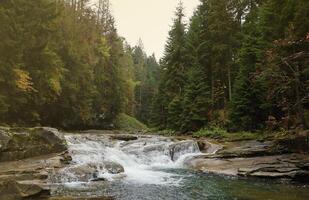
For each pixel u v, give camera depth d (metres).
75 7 54.16
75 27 48.19
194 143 27.38
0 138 18.20
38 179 15.36
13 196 12.20
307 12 22.70
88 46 51.62
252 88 31.73
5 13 27.09
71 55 43.09
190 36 49.31
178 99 44.06
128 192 14.65
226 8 42.53
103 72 57.88
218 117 38.56
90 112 52.06
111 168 19.06
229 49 41.44
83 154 21.80
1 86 27.06
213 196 14.23
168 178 18.53
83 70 46.41
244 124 32.25
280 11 26.91
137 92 93.56
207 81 43.56
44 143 20.44
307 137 21.53
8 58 27.33
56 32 37.44
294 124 22.12
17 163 17.62
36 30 31.39
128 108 77.56
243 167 20.77
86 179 16.86
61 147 21.19
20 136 19.31
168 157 25.83
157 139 29.84
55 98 35.97
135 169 21.75
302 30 22.53
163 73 52.66
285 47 22.67
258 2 40.97
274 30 26.55
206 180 18.09
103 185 15.92
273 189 15.82
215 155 24.05
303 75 22.08
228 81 41.75
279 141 23.33
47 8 32.97
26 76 28.33
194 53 46.81
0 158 17.98
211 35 42.75
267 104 28.09
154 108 52.53
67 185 15.56
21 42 28.95
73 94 43.09
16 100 28.73
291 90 21.86
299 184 17.25
